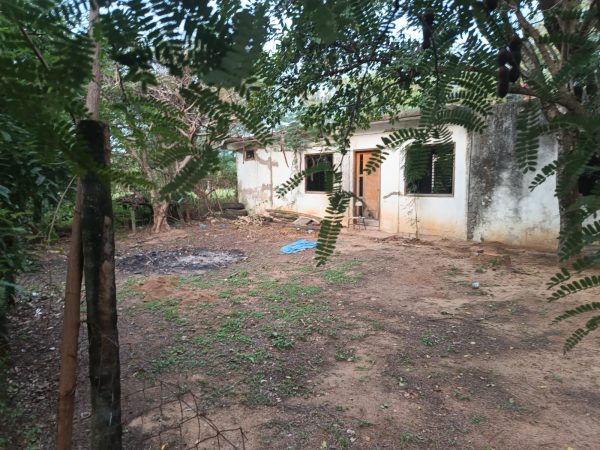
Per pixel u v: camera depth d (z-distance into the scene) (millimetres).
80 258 1265
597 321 684
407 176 581
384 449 2508
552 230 7535
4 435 2527
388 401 3010
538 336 4031
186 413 2867
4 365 3123
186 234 10586
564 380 3223
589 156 522
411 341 4000
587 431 2617
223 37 325
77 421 2729
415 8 600
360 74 1020
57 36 327
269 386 3211
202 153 428
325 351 3814
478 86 558
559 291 614
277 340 3977
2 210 2203
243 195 13469
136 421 2781
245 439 2594
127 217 8820
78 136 407
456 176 8711
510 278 6031
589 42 547
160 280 6070
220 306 5047
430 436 2617
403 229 9609
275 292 5586
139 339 4102
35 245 2701
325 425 2730
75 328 1283
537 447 2494
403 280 6098
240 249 8883
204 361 3613
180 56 331
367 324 4430
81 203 1233
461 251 7855
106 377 1275
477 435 2619
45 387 3148
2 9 320
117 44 329
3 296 2520
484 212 8383
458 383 3232
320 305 5031
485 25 549
